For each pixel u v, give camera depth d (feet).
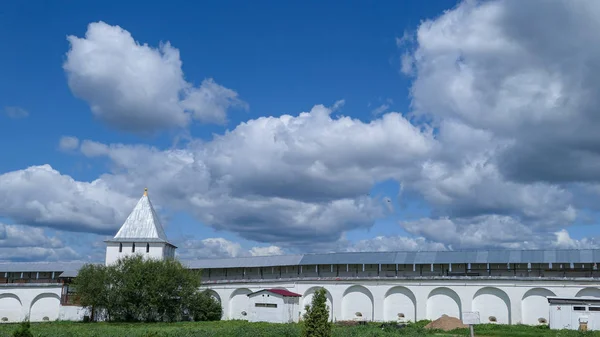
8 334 133.18
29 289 239.71
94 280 220.84
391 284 211.82
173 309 222.28
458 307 200.95
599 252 193.26
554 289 188.24
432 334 156.15
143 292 218.79
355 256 228.02
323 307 100.01
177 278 225.35
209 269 258.37
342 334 137.18
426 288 206.49
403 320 208.74
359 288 218.38
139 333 147.54
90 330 158.20
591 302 172.76
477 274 210.38
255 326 170.71
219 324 195.42
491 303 197.06
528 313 190.90
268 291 215.72
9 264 263.90
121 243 251.80
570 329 169.07
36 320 237.86
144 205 261.85
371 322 202.59
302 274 238.48
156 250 251.80
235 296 240.32
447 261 211.20
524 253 203.72
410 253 221.05
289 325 175.22
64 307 233.96
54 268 262.47
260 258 248.32
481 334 158.61
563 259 195.52
